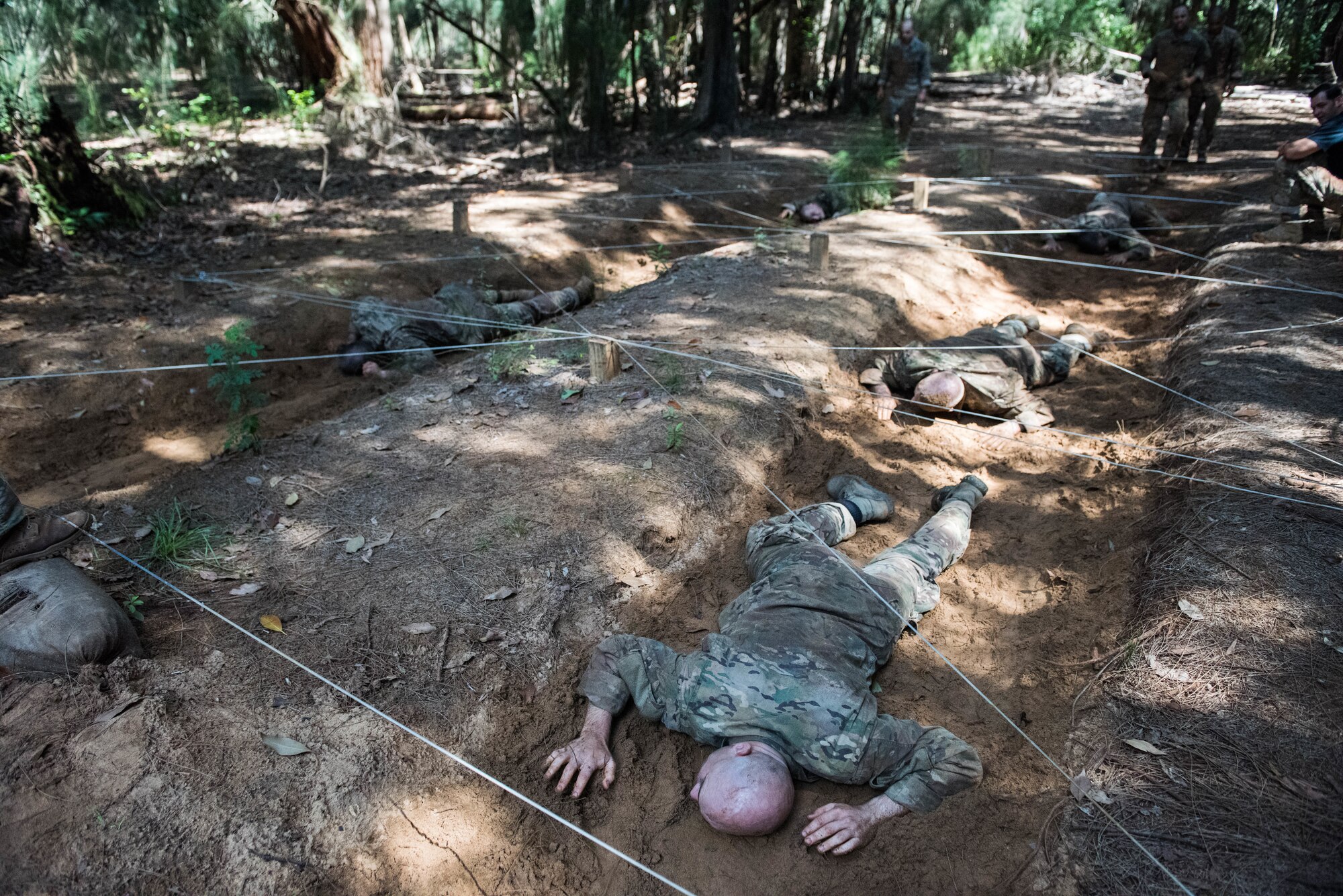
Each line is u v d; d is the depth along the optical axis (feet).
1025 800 10.43
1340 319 20.34
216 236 32.83
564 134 47.24
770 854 10.31
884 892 9.77
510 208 35.32
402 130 48.19
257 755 10.21
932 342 21.36
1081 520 15.92
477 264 29.32
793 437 17.80
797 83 67.82
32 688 10.51
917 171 42.06
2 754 9.78
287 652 11.60
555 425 17.20
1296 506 13.60
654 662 11.48
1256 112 54.49
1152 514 15.07
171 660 11.33
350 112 47.03
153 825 9.39
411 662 11.74
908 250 28.09
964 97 71.61
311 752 10.36
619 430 16.88
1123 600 13.24
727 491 15.84
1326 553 12.51
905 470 17.89
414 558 13.46
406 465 15.96
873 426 19.43
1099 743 10.50
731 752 10.29
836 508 15.14
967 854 9.95
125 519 14.33
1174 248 30.81
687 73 68.33
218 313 24.66
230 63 51.16
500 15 57.31
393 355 22.85
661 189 38.34
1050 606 13.83
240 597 12.57
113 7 45.34
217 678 11.09
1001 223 32.65
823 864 10.14
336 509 14.67
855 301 23.35
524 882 10.01
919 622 13.76
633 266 32.40
